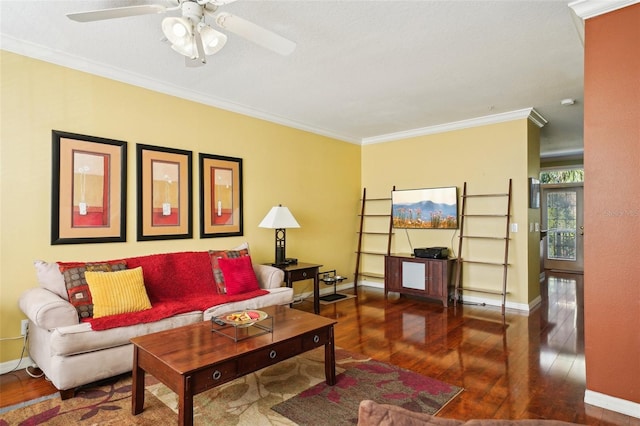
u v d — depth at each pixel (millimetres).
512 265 4699
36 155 2875
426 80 3566
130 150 3420
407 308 4629
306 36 2688
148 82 3523
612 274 2205
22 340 2797
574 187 7547
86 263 2918
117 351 2502
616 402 2189
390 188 5914
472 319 4137
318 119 4977
